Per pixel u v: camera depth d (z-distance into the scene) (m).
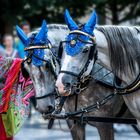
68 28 9.50
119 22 23.38
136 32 9.07
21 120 9.88
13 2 21.41
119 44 8.88
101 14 23.28
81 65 8.61
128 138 15.56
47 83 9.41
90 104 9.94
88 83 9.75
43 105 9.37
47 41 9.63
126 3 23.02
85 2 22.34
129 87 8.91
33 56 9.46
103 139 10.05
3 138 9.99
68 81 8.52
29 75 9.59
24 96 9.89
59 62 9.22
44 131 17.20
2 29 22.52
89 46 8.64
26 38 9.75
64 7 22.28
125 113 9.98
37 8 21.50
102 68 9.72
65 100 9.78
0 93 9.84
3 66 9.90
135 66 8.91
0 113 9.87
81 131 10.27
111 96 9.59
